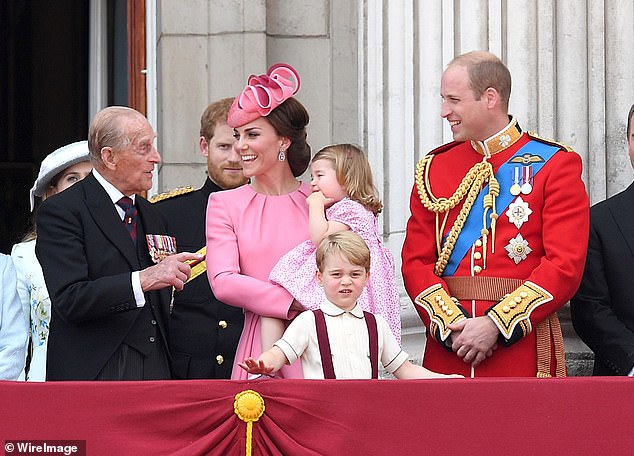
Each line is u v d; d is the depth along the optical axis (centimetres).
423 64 2755
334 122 2967
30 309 2344
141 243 2128
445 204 2238
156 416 1883
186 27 2947
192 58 2947
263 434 1886
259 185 2180
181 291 2319
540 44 2670
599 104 2658
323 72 2973
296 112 2169
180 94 2944
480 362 2158
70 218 2069
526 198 2198
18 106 4388
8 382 1886
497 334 2136
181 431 1883
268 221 2144
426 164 2295
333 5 2983
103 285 2016
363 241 2025
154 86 3130
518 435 1870
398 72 2783
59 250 2052
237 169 2405
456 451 1873
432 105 2738
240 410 1880
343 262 2002
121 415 1881
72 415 1881
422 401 1880
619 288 2314
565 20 2670
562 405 1870
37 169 4388
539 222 2195
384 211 2762
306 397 1888
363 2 2920
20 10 4394
